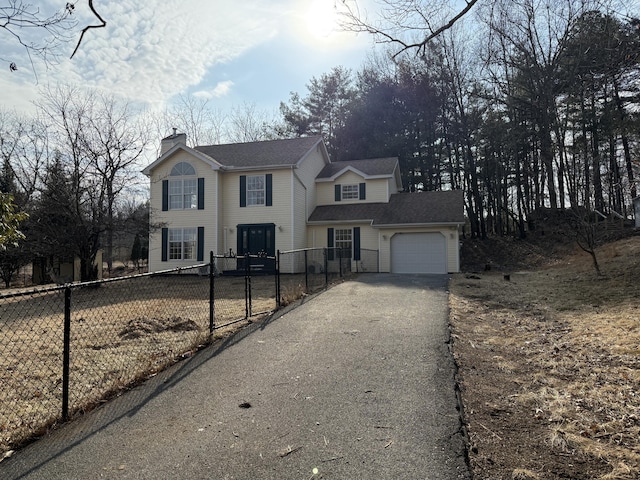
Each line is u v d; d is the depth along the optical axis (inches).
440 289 428.5
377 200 816.3
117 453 114.5
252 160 781.3
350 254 763.4
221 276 727.7
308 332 246.4
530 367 181.5
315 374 174.6
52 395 161.5
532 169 1023.0
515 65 560.4
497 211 1208.2
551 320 273.1
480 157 1151.0
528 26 384.2
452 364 182.9
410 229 731.4
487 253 954.1
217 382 168.7
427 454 109.0
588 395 147.0
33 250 574.6
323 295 389.7
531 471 100.4
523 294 385.4
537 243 928.3
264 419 133.3
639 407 135.0
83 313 372.5
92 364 201.2
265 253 741.9
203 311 346.9
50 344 248.4
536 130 919.0
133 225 653.3
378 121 1162.0
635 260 465.1
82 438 124.2
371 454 109.9
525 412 134.9
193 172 770.8
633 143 732.7
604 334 223.3
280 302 340.5
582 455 107.8
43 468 107.9
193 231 768.9
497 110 1011.9
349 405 142.2
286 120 1398.9
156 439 122.0
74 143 607.5
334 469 103.0
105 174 623.8
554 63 575.2
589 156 574.9
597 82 354.9
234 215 765.9
